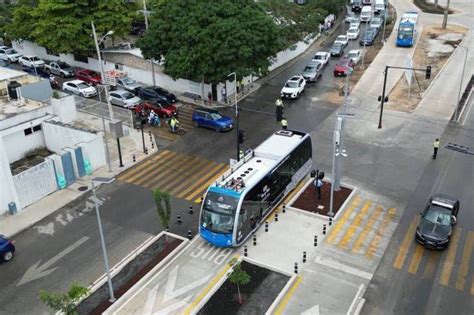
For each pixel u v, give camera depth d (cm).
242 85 4894
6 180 2864
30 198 3014
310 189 3077
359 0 8231
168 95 4606
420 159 3438
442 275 2283
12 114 3566
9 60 6088
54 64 5575
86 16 5425
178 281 2297
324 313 2066
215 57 4091
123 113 4138
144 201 3023
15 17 5806
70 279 2358
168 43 4388
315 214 2777
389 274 2302
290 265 2377
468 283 2225
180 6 4456
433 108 4372
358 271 2327
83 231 2741
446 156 3472
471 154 3488
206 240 2530
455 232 2600
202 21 4256
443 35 6575
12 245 2525
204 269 2378
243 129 4022
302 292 2192
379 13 7625
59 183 3166
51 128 3641
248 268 2366
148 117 4231
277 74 5475
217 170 3375
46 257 2533
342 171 3288
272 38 4384
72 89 4853
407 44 6116
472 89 4769
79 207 2981
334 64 5750
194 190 3128
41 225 2817
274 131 3953
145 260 2452
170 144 3803
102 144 3450
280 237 2608
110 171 3397
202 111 4047
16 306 2208
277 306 2102
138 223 2798
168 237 2642
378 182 3138
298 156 3047
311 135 3862
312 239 2581
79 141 3500
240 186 2520
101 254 2536
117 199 3056
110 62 5491
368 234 2609
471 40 6303
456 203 2634
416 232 2512
